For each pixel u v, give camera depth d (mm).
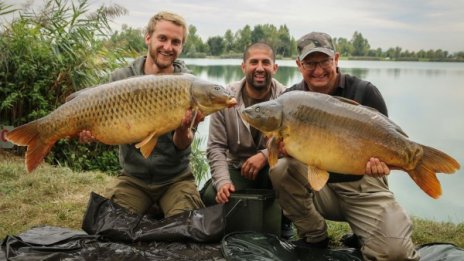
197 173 6559
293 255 3188
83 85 7012
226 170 3773
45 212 4254
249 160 3770
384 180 3320
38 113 6734
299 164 3332
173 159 3635
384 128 2719
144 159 3602
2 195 4629
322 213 3557
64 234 3342
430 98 15008
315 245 3529
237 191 3768
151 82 2900
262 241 3273
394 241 3062
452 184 6332
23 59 6949
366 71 28984
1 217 4102
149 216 3572
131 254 3035
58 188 4871
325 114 2777
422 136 8742
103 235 3195
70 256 2973
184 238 3186
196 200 3668
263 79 3939
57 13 7203
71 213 4246
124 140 2965
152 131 2941
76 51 7117
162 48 3637
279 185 3418
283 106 2867
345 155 2762
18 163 5965
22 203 4438
